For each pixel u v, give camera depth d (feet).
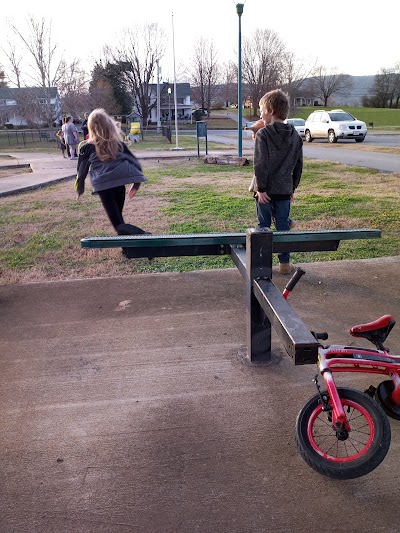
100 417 10.70
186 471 9.10
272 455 9.46
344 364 9.00
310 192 35.99
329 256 21.30
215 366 12.62
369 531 7.79
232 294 17.19
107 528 7.93
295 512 8.17
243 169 54.54
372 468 8.10
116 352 13.46
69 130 79.05
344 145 85.30
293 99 283.79
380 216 27.35
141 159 67.77
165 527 7.93
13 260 21.67
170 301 16.72
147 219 28.14
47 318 15.70
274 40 272.51
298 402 11.07
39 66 157.48
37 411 10.97
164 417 10.65
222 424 10.37
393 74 338.54
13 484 8.87
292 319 8.98
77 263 21.13
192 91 333.62
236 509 8.25
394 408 9.11
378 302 16.20
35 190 43.24
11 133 194.90
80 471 9.16
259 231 11.55
